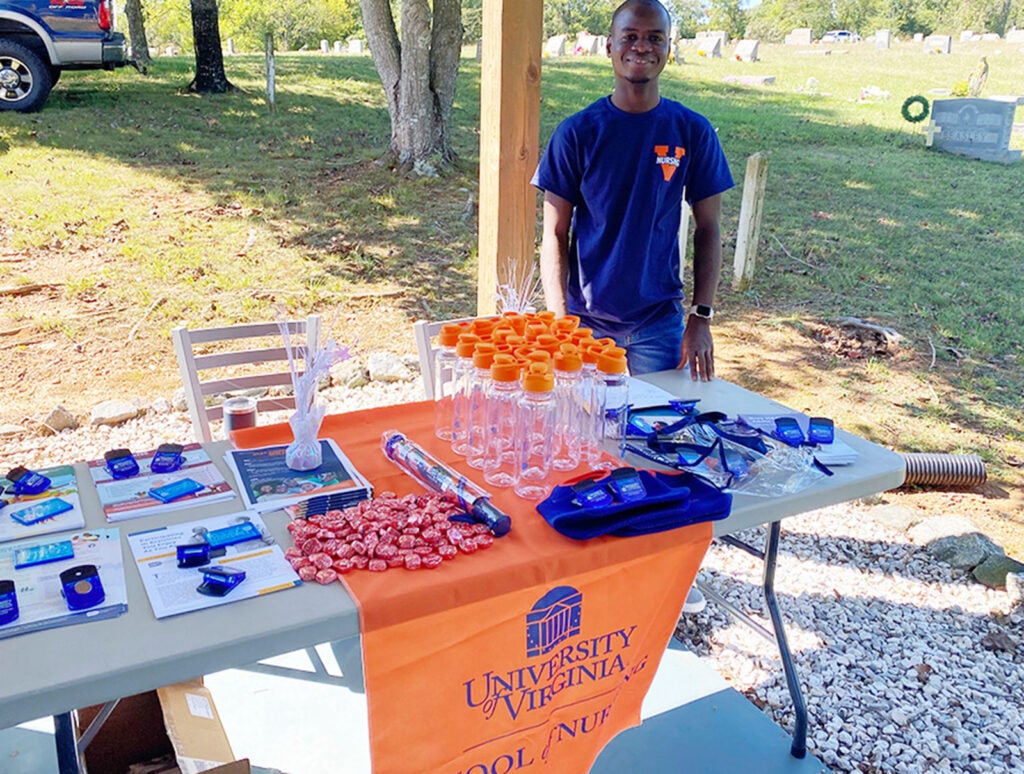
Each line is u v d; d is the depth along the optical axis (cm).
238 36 3284
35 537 161
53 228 643
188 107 1024
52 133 856
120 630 133
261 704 239
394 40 827
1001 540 358
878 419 461
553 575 158
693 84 1639
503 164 319
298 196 754
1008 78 1847
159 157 827
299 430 189
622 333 287
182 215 695
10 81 905
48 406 437
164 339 515
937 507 384
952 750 243
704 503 175
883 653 285
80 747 171
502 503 178
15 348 493
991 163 1087
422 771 160
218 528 164
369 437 213
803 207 860
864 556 342
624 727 190
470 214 737
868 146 1152
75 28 898
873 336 570
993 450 435
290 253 644
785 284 663
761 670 271
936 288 667
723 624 293
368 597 143
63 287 565
